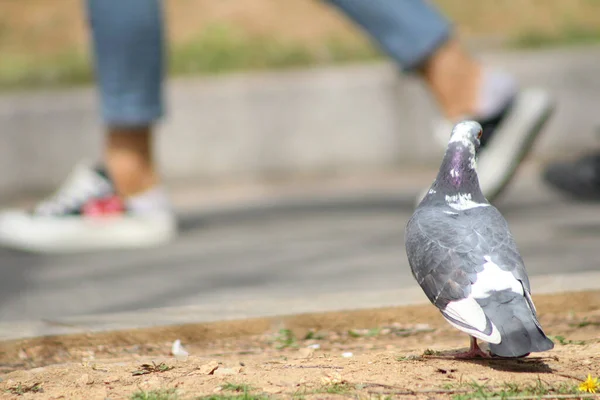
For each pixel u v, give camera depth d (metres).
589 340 6.45
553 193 16.12
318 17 23.14
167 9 23.00
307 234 13.73
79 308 9.82
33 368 6.45
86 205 13.92
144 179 13.85
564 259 10.68
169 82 20.53
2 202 19.48
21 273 12.19
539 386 5.19
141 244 13.84
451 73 12.59
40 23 23.48
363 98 20.12
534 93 12.72
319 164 20.12
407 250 5.59
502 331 4.80
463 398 5.00
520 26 22.94
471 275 5.11
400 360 5.94
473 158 5.73
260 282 10.58
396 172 19.92
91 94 19.83
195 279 10.99
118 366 6.10
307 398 5.11
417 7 12.48
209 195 18.66
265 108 20.02
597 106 20.33
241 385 5.39
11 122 19.52
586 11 23.56
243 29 22.50
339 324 7.43
